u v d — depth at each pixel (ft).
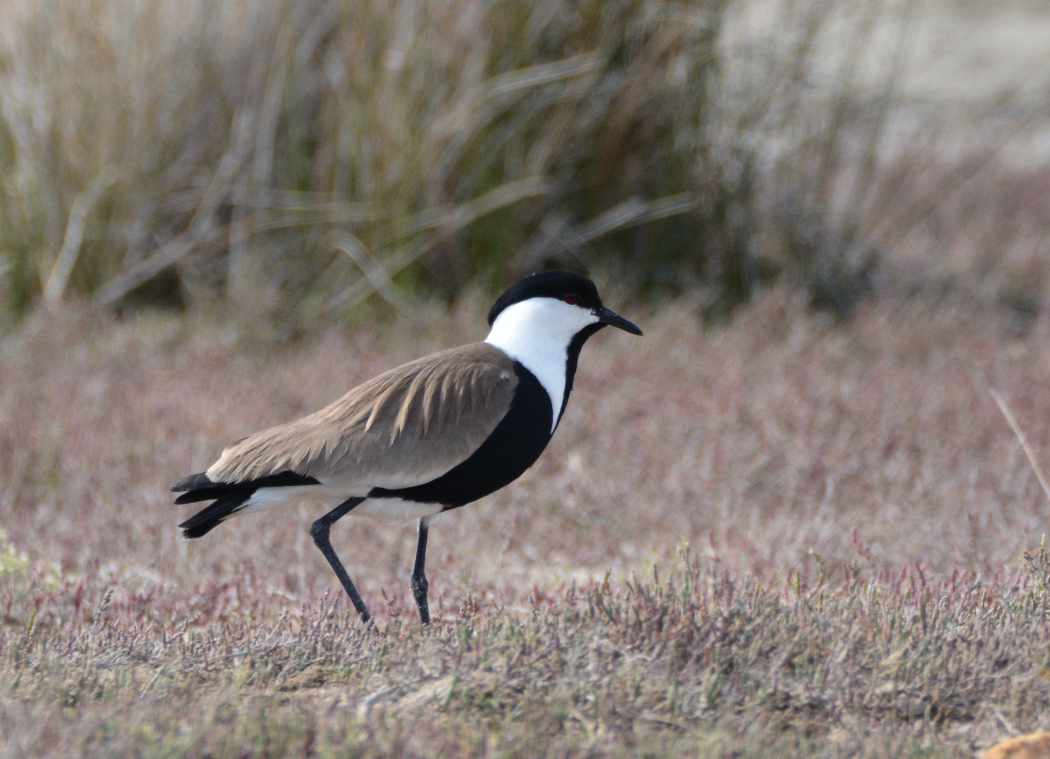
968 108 63.67
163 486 33.45
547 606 25.31
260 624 25.04
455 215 47.32
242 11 48.47
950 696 18.81
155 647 21.75
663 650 19.40
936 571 28.22
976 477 33.32
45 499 33.06
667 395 39.52
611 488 33.27
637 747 17.07
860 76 52.11
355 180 48.42
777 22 50.21
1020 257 58.54
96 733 17.17
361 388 24.49
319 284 47.83
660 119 49.21
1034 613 21.24
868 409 38.37
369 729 17.48
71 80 47.44
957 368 43.45
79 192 47.98
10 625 26.14
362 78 47.52
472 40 47.21
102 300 47.65
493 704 18.48
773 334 46.68
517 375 24.79
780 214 51.72
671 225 50.42
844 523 30.60
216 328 45.73
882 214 54.80
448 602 27.63
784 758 16.89
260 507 23.98
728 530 30.73
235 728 17.49
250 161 48.85
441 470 23.93
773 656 19.43
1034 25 85.92
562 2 47.78
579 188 49.85
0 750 16.44
